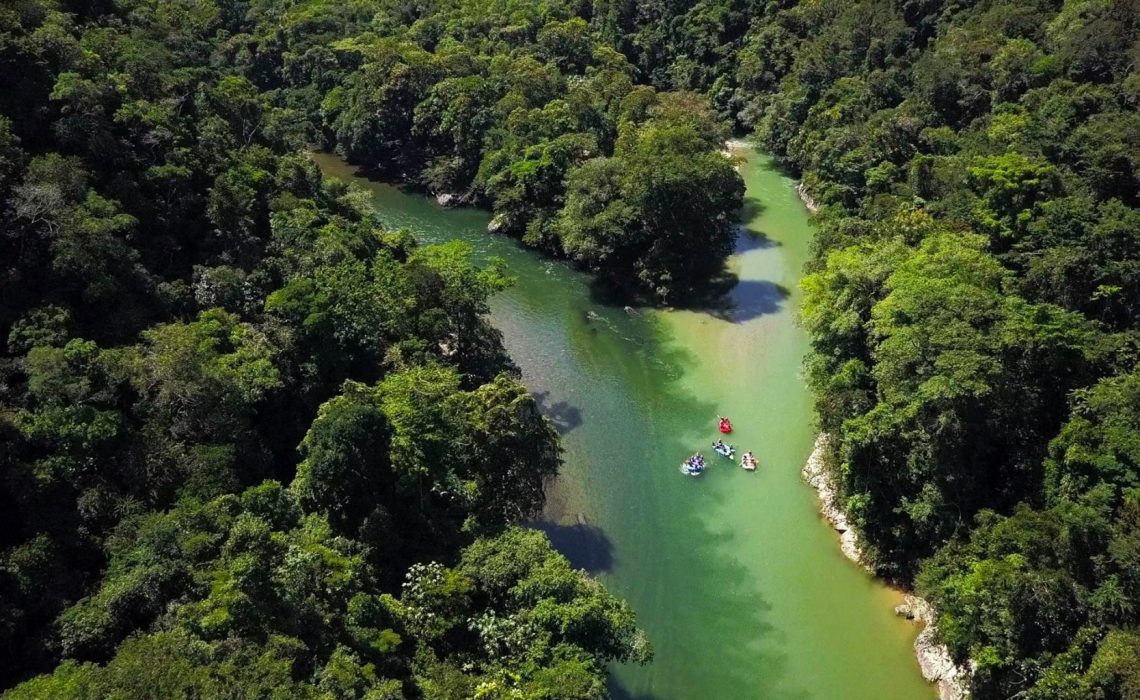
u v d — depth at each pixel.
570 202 96.12
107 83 63.03
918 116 93.38
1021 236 68.12
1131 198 67.56
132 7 88.19
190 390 48.41
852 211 91.88
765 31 131.25
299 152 90.00
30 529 40.62
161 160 64.06
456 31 133.25
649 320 86.56
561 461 58.03
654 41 142.75
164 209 62.09
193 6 134.25
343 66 130.50
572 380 76.06
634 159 93.06
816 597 53.66
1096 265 60.31
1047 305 55.00
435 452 49.41
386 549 45.72
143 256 57.75
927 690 47.16
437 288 67.44
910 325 56.06
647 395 73.94
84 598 38.69
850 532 57.84
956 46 97.19
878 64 112.19
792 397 73.56
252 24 137.62
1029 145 74.62
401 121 122.50
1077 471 46.44
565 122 108.06
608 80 121.94
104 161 59.12
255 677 32.53
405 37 131.38
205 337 54.25
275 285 64.38
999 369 50.38
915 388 53.09
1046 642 41.41
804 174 111.12
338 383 60.22
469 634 42.34
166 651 32.34
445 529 48.25
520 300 90.31
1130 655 37.00
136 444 45.75
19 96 56.34
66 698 29.62
